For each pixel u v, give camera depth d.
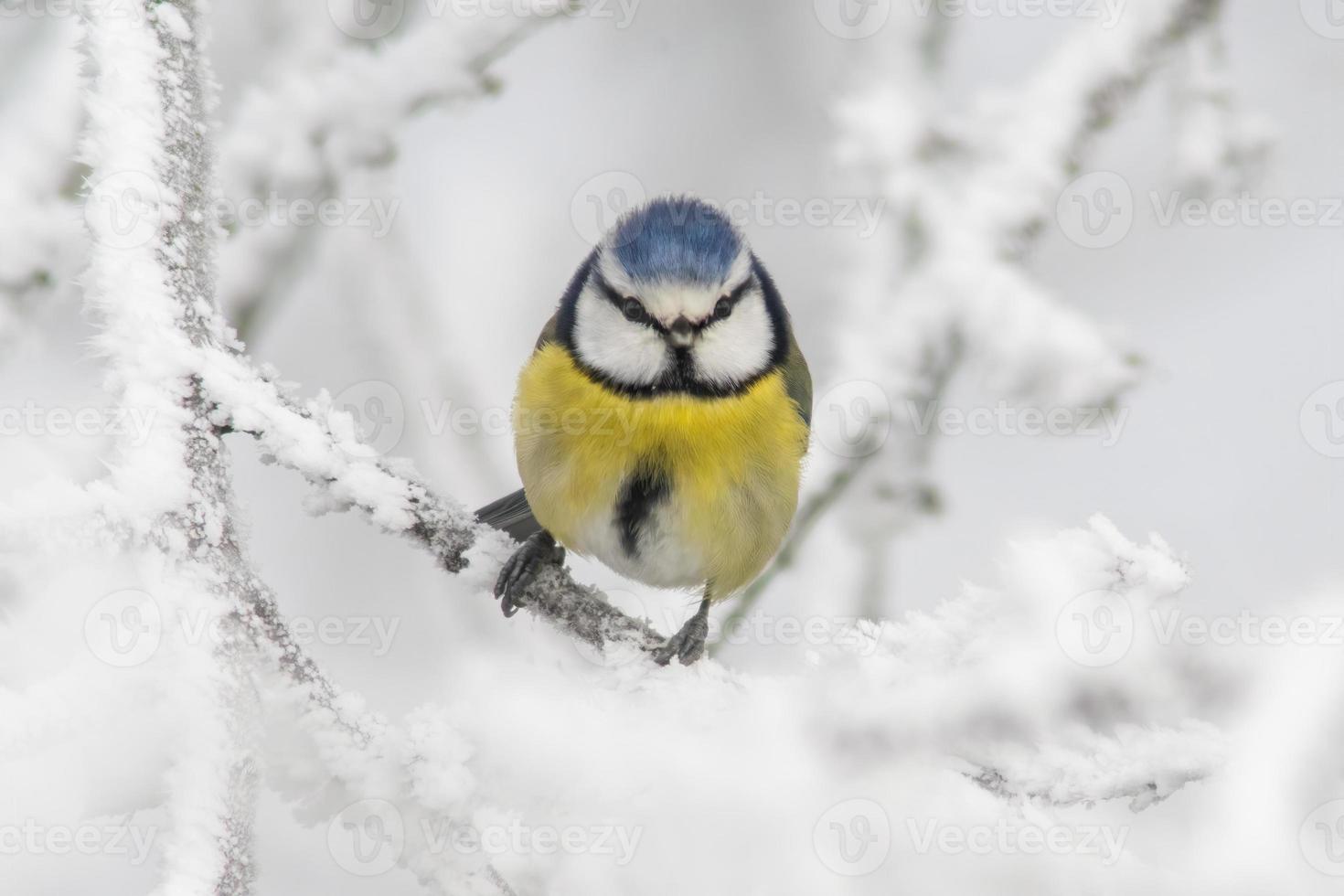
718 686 5.76
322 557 11.89
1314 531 12.89
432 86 9.66
